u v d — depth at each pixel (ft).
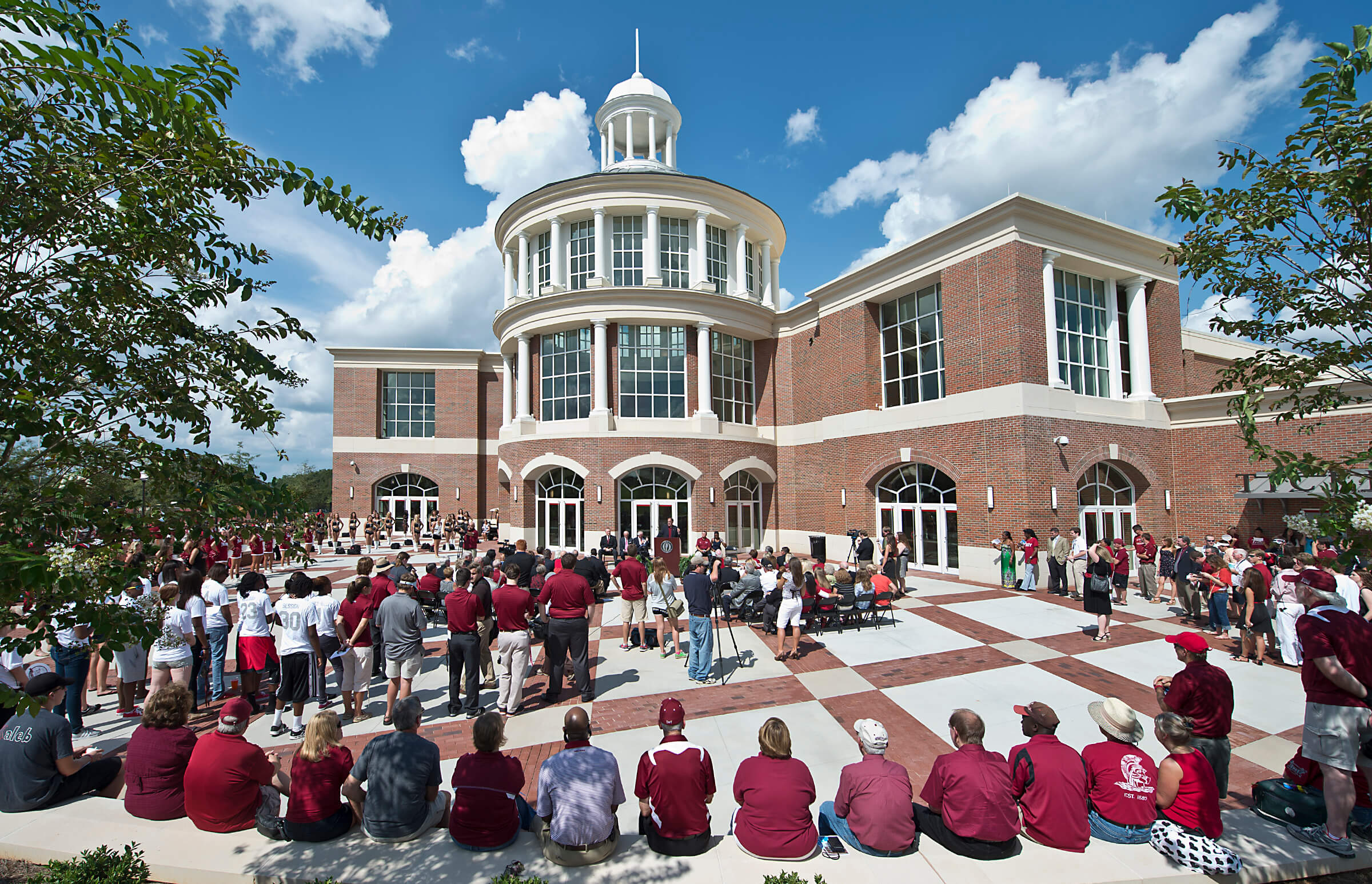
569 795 15.07
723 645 38.73
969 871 14.57
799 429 88.22
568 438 81.41
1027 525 56.70
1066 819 15.48
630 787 20.72
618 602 54.44
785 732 15.89
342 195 14.43
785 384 90.89
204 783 16.44
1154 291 68.44
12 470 10.48
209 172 12.46
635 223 89.10
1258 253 17.46
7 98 9.93
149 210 12.26
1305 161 15.79
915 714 26.99
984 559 59.82
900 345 73.26
